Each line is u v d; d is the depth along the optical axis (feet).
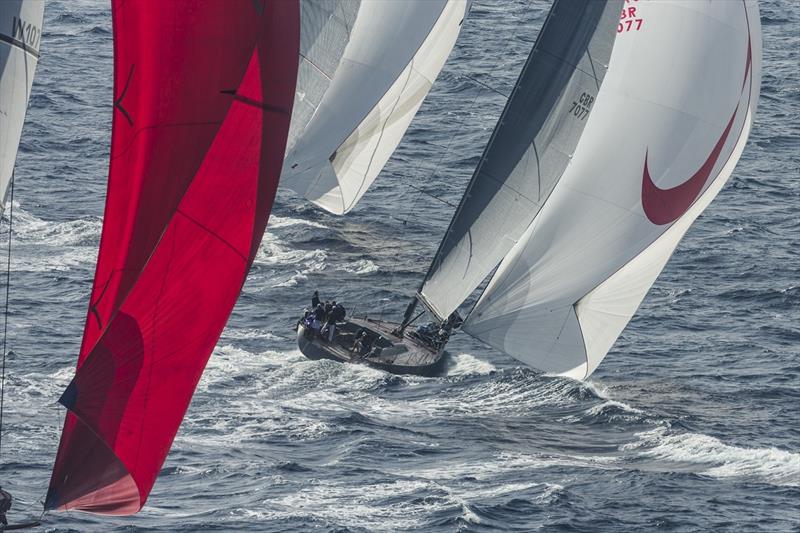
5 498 249.34
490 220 649.20
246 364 623.77
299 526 442.91
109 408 229.86
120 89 236.63
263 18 235.81
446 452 532.32
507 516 463.83
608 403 598.34
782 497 494.59
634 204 620.49
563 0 623.36
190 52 234.99
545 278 632.79
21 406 545.44
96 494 230.68
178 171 235.81
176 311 233.96
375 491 480.64
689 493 494.18
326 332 645.51
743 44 620.08
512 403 601.21
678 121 615.98
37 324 650.84
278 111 237.86
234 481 483.92
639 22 614.34
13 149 300.20
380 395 600.80
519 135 637.71
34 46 294.87
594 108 623.36
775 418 590.96
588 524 459.73
